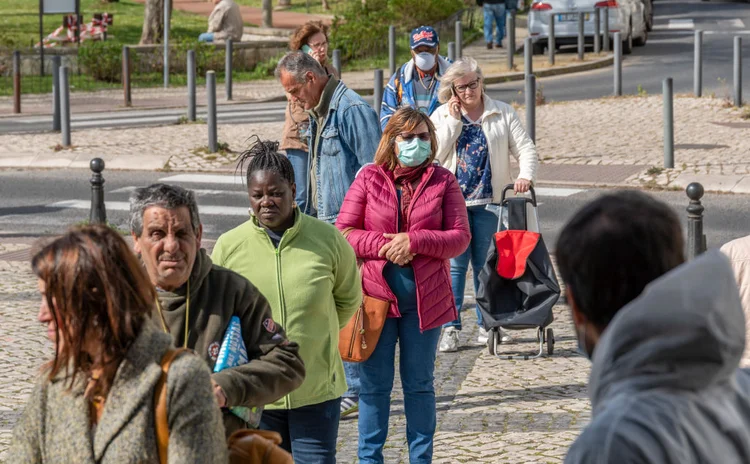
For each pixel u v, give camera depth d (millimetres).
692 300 2088
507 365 8195
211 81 17891
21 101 26141
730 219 13117
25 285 10758
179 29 40625
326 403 5082
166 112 23531
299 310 4961
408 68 9406
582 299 2340
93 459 2848
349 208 6012
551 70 27812
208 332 3852
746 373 2432
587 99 22531
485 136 8266
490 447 6359
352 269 5242
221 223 13742
